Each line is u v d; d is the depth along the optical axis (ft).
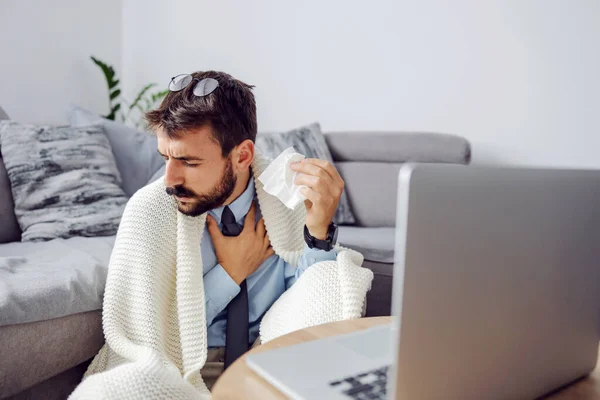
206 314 3.38
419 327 1.43
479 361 1.59
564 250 1.81
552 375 1.86
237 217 3.51
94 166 5.66
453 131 8.02
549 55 7.35
